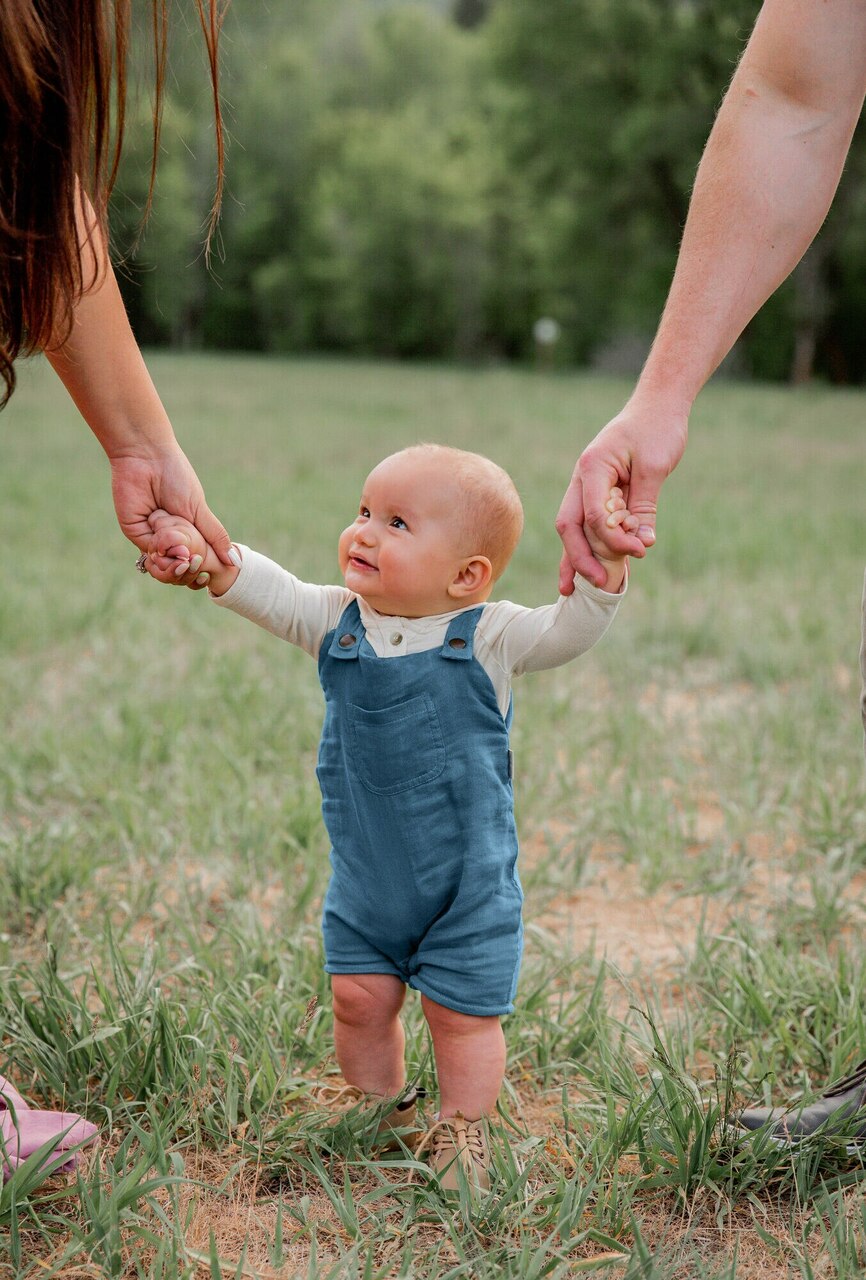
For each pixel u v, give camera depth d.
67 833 3.67
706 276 2.15
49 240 2.03
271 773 4.37
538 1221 2.07
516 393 29.81
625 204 42.72
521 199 54.78
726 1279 1.90
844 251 43.31
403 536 2.13
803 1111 2.30
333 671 2.21
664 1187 2.20
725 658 6.07
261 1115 2.34
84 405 2.40
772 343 48.34
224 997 2.65
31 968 2.96
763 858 3.83
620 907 3.53
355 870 2.22
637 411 2.11
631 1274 1.88
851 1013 2.62
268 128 59.94
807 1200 2.14
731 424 21.38
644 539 2.03
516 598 7.21
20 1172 2.03
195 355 52.16
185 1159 2.26
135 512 2.38
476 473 2.15
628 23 39.69
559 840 3.93
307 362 48.91
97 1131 2.28
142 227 2.37
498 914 2.17
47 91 1.92
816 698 5.11
